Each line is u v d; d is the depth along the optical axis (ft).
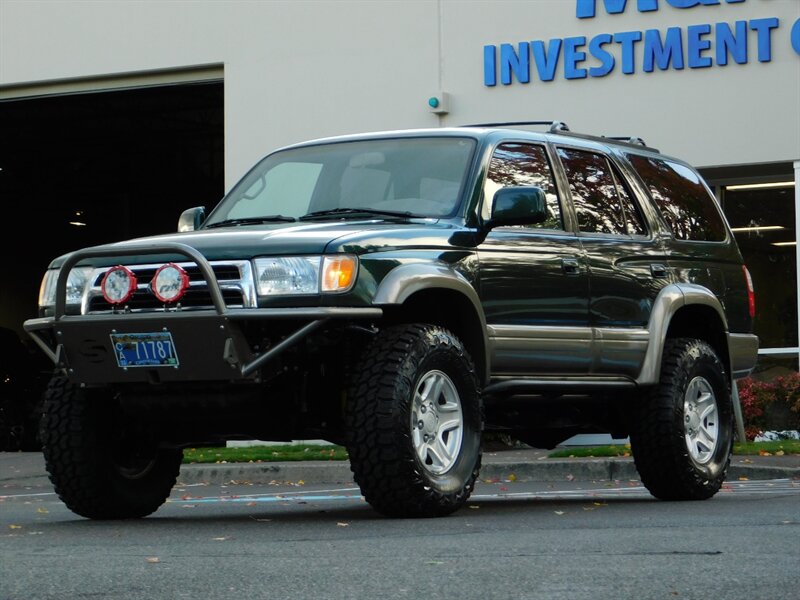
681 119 89.97
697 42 89.56
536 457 76.79
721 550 28.32
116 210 223.71
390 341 38.09
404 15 97.25
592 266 44.98
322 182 44.70
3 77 109.29
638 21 91.04
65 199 220.64
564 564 26.14
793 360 89.97
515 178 44.04
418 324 39.01
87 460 41.06
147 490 42.83
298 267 37.09
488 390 41.45
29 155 191.72
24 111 155.22
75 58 107.24
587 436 90.63
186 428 41.19
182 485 72.64
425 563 26.48
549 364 43.16
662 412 47.34
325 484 71.51
